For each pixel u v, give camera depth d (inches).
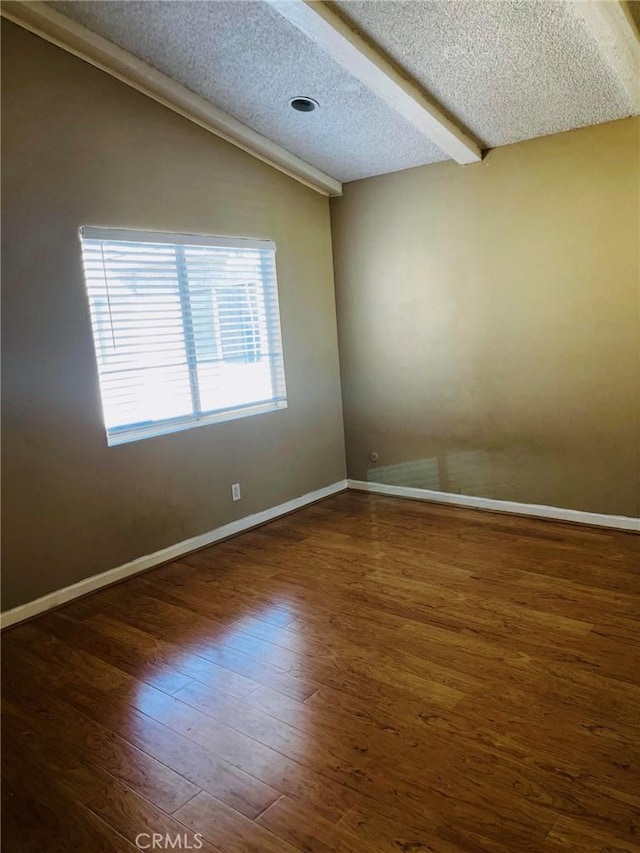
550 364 143.2
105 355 123.5
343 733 76.5
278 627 104.4
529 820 61.6
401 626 102.3
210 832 62.4
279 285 161.5
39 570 113.4
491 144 141.2
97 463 121.7
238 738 76.9
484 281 150.3
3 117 104.0
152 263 130.5
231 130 139.1
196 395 142.6
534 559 126.3
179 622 108.1
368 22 97.9
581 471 142.9
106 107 118.8
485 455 158.4
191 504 141.3
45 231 110.8
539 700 80.7
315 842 60.4
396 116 134.5
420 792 66.1
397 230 164.2
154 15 103.2
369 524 155.7
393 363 172.4
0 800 68.0
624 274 129.9
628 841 58.5
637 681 83.7
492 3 93.1
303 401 172.2
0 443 106.7
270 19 103.3
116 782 70.2
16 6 101.5
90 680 91.2
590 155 130.2
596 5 87.0
